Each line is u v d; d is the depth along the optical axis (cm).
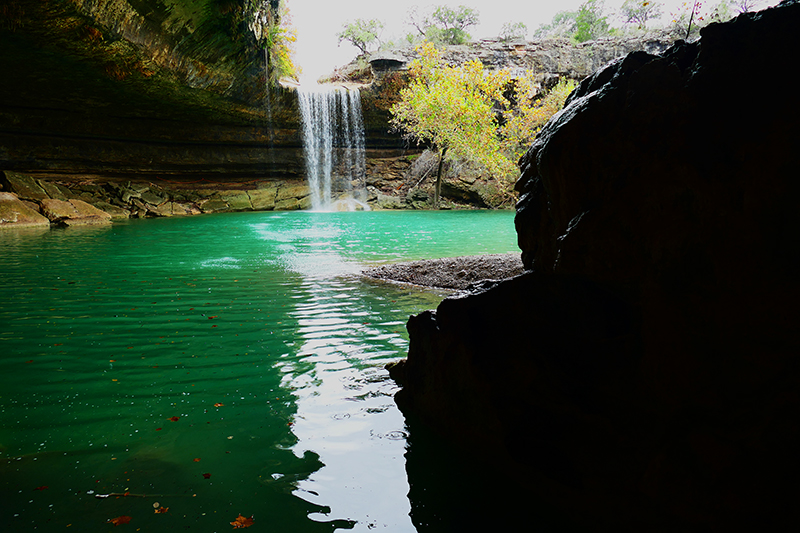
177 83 1934
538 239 320
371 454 288
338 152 2945
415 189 2947
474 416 295
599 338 272
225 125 2511
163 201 2286
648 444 224
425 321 353
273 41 2261
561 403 265
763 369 192
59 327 532
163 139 2373
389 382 393
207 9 1642
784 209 190
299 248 1213
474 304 326
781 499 180
